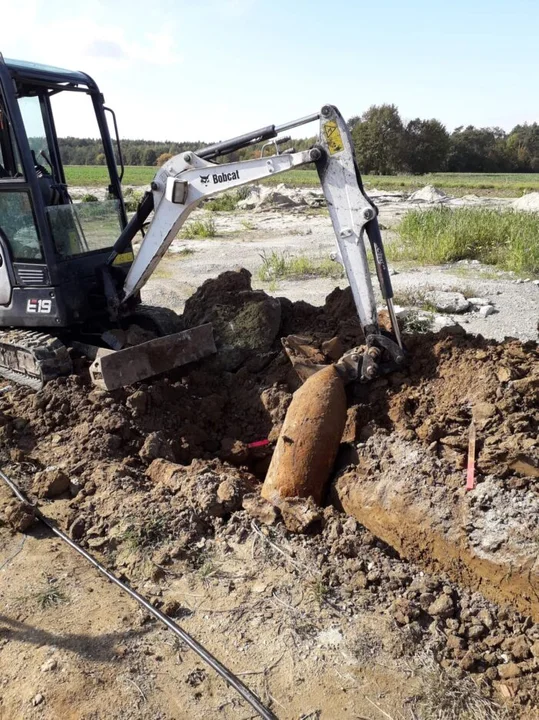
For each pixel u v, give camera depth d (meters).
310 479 5.28
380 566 4.48
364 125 67.69
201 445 6.52
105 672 3.65
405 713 3.39
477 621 4.03
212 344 7.35
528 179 53.50
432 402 5.75
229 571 4.47
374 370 5.89
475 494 4.60
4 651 3.85
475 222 15.73
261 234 20.64
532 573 4.01
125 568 4.55
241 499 5.13
